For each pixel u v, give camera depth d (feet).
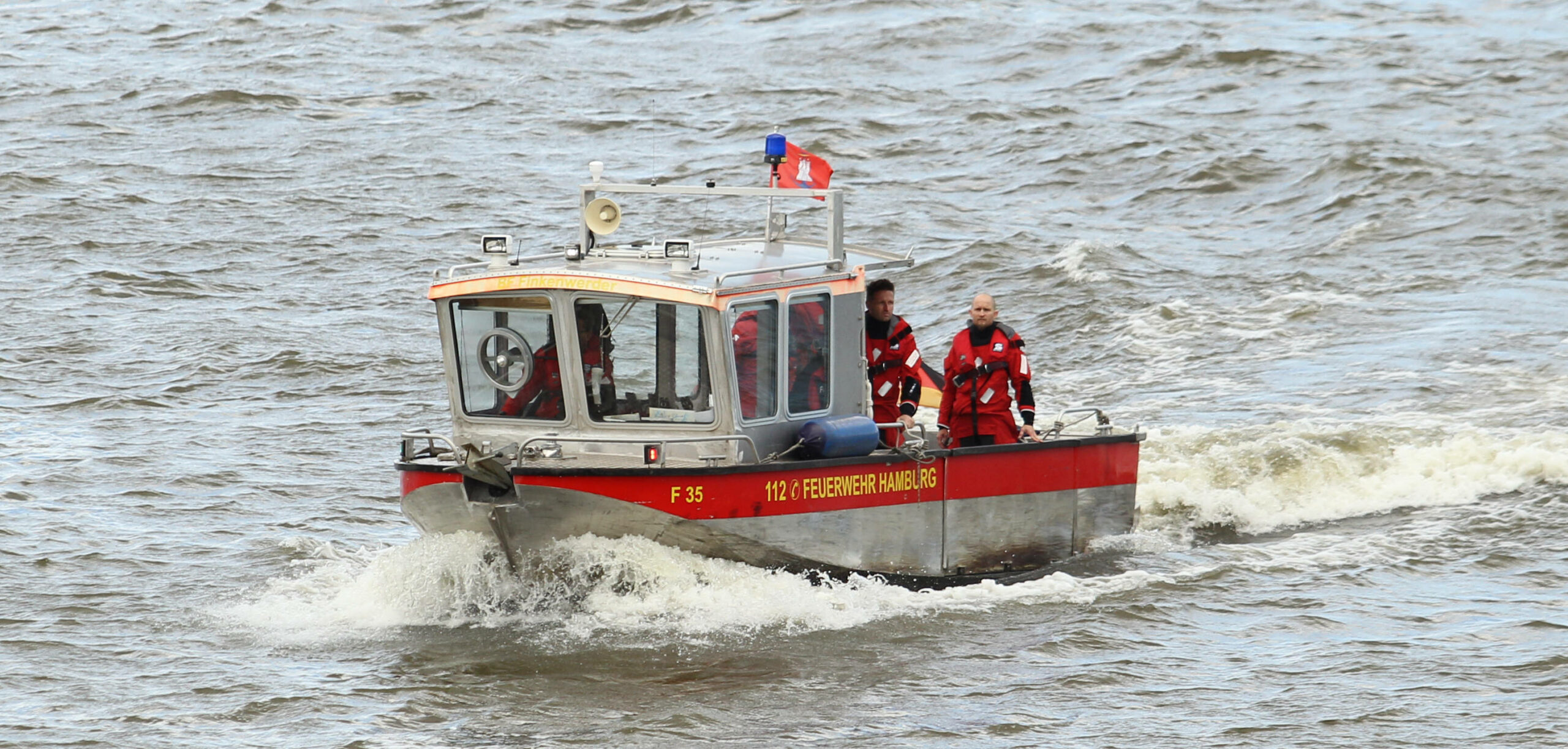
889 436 150.20
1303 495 178.09
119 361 248.93
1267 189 368.27
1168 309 272.51
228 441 207.10
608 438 137.80
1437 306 268.00
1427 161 371.97
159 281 297.33
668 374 136.87
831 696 120.88
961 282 297.33
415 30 557.33
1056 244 319.68
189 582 151.23
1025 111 451.94
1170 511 172.96
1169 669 126.21
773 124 436.76
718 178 383.04
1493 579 148.25
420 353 255.91
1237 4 603.67
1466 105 445.78
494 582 138.00
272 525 171.01
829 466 138.31
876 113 453.58
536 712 118.42
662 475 131.44
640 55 528.22
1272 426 200.75
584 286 136.46
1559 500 170.60
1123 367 245.04
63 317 273.33
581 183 378.53
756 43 542.98
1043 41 542.98
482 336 142.10
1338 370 232.32
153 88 470.39
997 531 150.30
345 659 130.11
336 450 203.62
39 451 199.93
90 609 143.33
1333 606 141.08
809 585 139.85
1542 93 458.50
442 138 420.36
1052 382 239.50
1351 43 529.45
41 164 388.78
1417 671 124.88
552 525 133.49
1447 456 184.55
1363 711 117.19
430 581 139.33
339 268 310.04
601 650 129.90
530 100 464.24
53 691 123.95
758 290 136.87
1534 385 217.97
